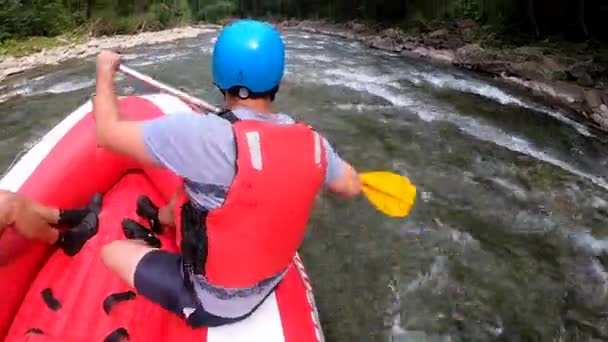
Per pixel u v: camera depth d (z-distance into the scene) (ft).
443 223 16.30
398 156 20.77
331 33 54.75
